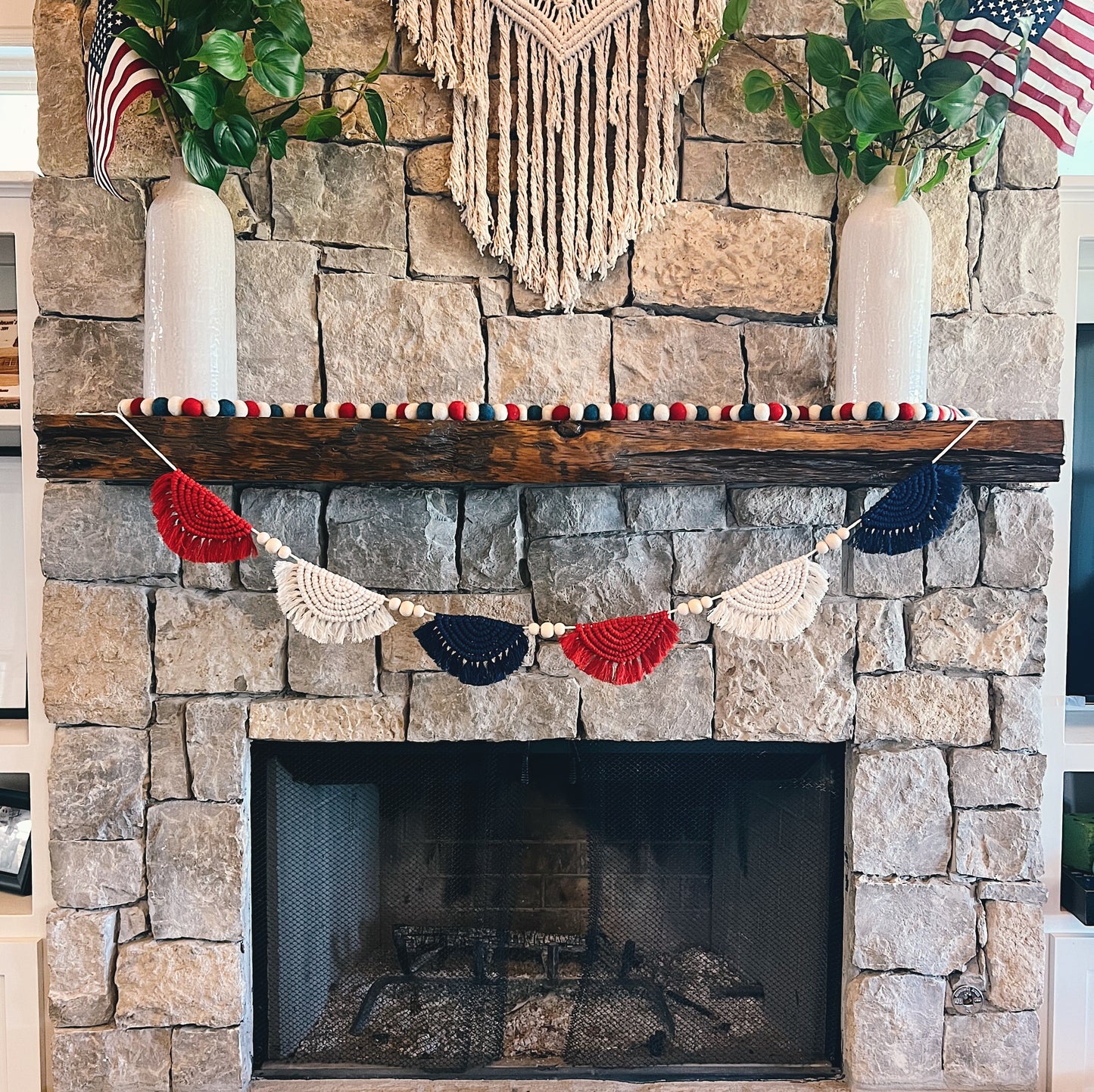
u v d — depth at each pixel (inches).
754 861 57.9
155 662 53.7
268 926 56.8
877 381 49.0
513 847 57.9
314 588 45.3
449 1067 57.6
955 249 54.1
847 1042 56.4
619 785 57.6
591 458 46.8
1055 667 61.2
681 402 53.7
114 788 53.6
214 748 53.8
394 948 58.1
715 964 58.2
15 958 56.1
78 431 46.2
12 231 56.5
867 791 54.7
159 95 48.0
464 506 53.9
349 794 57.3
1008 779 54.3
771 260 54.0
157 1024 54.1
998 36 48.8
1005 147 54.0
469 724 54.3
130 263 52.9
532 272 53.7
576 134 53.8
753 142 53.7
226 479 47.7
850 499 54.4
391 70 53.0
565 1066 57.9
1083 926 58.7
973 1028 54.8
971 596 54.1
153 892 53.9
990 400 54.4
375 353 54.0
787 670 54.5
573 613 54.1
